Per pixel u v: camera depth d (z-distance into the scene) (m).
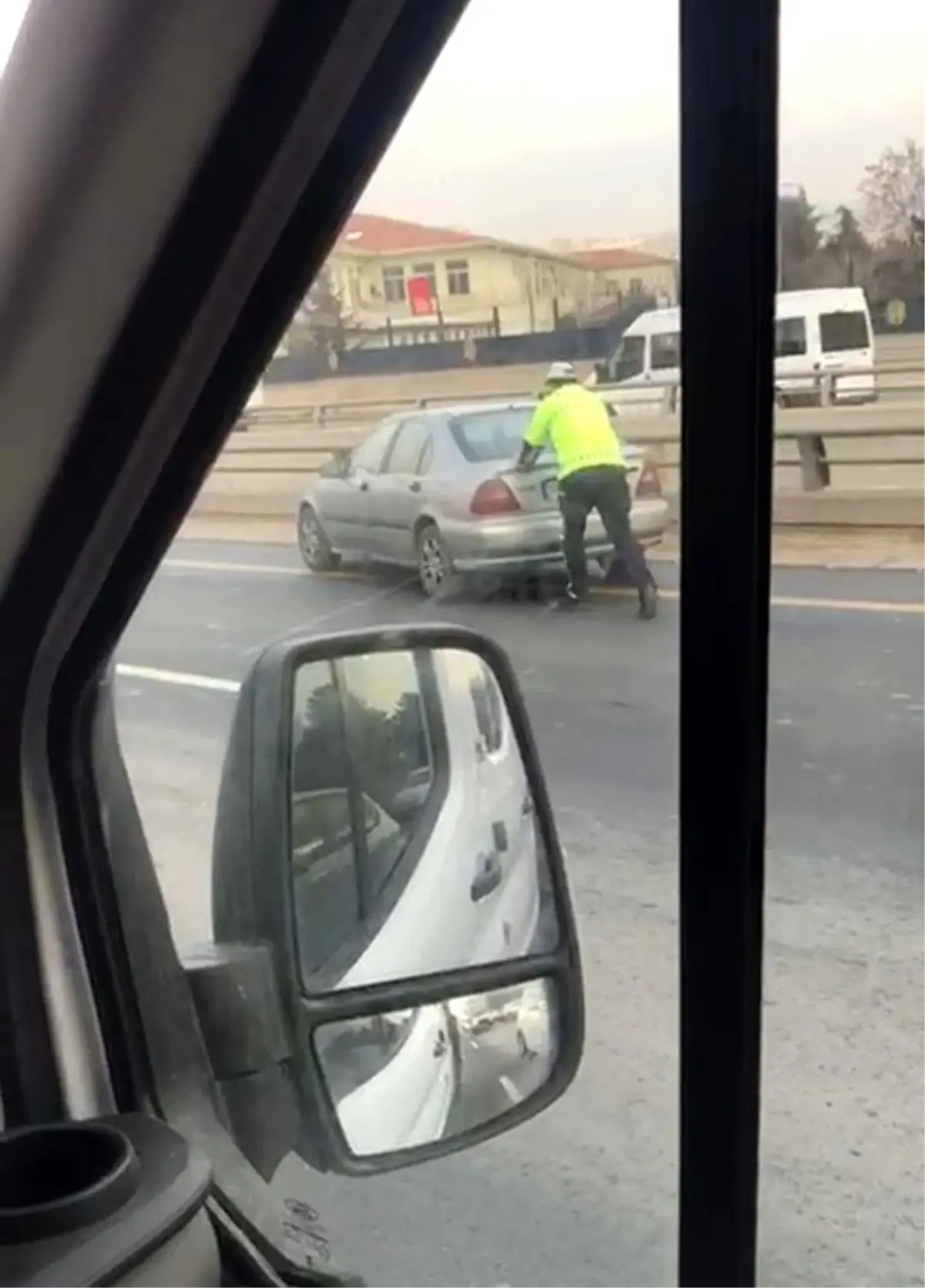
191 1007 1.54
